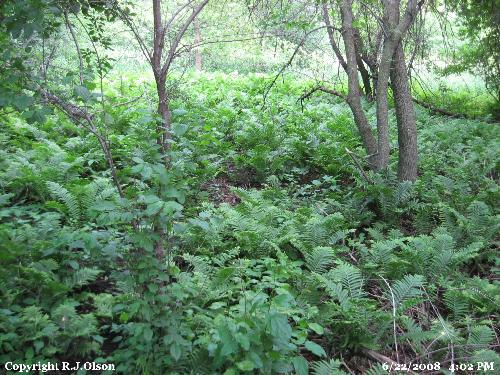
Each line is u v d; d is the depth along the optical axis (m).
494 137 11.16
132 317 4.23
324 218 6.28
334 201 7.31
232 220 6.09
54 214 5.36
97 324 4.22
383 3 7.99
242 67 24.14
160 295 3.73
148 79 16.28
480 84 20.31
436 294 5.66
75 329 3.90
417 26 9.12
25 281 4.26
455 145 10.07
